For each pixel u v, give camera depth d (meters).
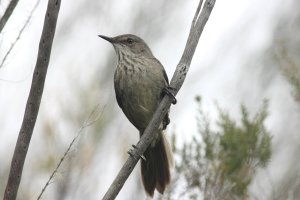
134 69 12.02
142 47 12.44
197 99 12.74
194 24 9.34
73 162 12.51
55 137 12.96
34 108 7.36
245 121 11.55
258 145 11.24
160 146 12.06
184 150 11.13
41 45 7.29
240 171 10.75
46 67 7.33
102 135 13.95
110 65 16.30
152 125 9.25
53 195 12.34
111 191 8.50
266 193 11.50
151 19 17.66
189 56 9.38
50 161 12.55
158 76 11.92
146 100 12.01
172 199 10.74
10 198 7.29
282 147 15.66
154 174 11.98
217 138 11.24
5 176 12.73
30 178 12.41
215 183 10.27
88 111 13.64
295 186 11.70
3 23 7.21
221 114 11.78
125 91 12.16
